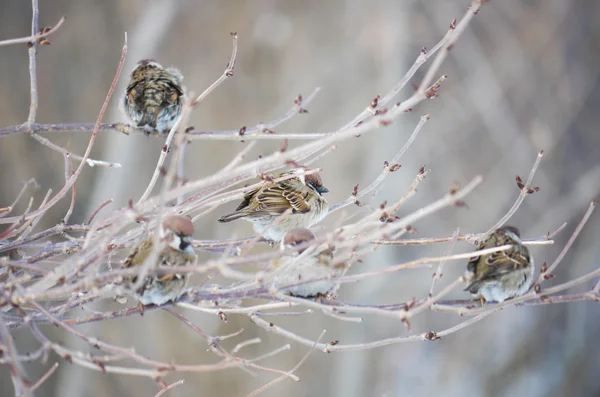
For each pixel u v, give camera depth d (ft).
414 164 63.98
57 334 51.67
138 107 25.62
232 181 20.45
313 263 18.38
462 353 64.90
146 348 56.59
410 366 63.26
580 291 67.97
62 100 55.52
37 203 51.60
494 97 67.51
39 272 18.66
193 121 61.00
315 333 61.16
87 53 56.75
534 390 65.36
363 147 61.93
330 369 61.16
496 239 20.16
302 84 63.10
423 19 65.87
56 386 52.39
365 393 61.67
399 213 62.34
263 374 59.06
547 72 70.64
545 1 70.38
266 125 22.45
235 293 18.02
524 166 68.03
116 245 19.71
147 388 55.88
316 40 63.93
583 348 67.62
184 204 20.25
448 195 13.67
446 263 60.95
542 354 67.46
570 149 71.46
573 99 70.69
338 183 60.85
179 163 20.88
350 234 16.19
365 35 63.36
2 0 54.54
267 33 62.39
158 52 60.44
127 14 58.13
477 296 19.90
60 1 55.88
